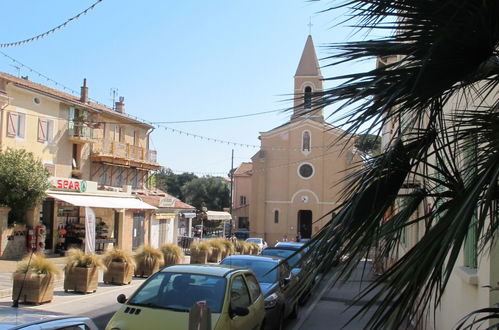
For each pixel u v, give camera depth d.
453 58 2.37
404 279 2.14
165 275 7.83
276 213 55.41
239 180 73.62
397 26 2.54
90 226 21.06
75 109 31.89
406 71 2.44
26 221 26.20
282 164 55.69
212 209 79.69
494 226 2.77
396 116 2.67
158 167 42.34
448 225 2.13
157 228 40.06
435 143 2.81
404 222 2.81
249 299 8.27
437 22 2.38
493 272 4.59
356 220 2.69
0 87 25.48
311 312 13.62
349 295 15.71
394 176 2.80
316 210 54.56
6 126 25.69
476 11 2.22
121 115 36.50
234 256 12.08
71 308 13.05
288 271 2.67
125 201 33.50
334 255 2.61
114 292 16.17
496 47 2.42
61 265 23.41
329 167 54.69
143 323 6.62
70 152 31.56
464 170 2.79
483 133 2.75
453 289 6.97
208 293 7.28
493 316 2.74
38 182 24.48
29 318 4.30
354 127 2.58
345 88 2.60
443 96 2.69
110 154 35.12
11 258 24.38
